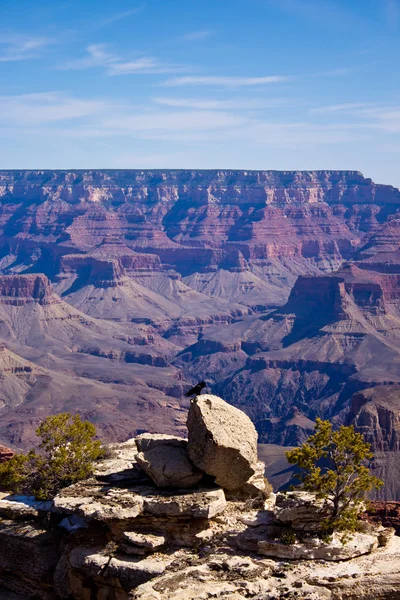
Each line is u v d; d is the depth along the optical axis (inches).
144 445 2420.0
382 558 1980.8
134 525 2148.1
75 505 2185.0
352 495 2110.0
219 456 2220.7
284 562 1988.2
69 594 2167.8
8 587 2313.0
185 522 2130.9
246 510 2215.8
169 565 2037.4
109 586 2080.5
